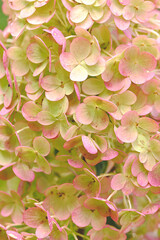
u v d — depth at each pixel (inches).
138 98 15.3
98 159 15.0
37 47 15.1
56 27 15.6
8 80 15.1
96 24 15.5
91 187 15.1
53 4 15.2
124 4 15.2
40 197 16.9
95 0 15.1
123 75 14.8
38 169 15.7
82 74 14.6
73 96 15.1
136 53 14.9
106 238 15.5
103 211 15.0
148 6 15.6
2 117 15.2
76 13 15.0
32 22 15.3
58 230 15.1
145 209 15.3
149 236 20.2
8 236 14.8
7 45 17.0
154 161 15.0
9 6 16.3
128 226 15.5
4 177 16.0
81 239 16.7
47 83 15.0
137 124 15.0
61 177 17.3
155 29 16.6
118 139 14.8
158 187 15.1
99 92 14.9
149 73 15.1
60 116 15.0
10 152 15.8
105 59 15.1
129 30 16.0
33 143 15.2
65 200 15.7
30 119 15.1
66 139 14.7
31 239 15.1
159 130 15.6
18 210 16.7
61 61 14.6
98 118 14.8
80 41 14.7
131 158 15.1
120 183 15.0
